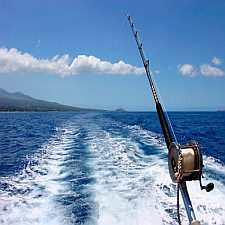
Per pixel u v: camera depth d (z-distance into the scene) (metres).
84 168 6.38
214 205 3.93
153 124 24.50
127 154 8.07
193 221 1.16
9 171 6.45
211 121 33.25
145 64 2.19
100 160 7.26
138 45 2.29
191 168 1.36
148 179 5.29
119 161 7.09
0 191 4.82
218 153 9.00
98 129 17.58
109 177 5.51
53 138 13.40
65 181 5.35
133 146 9.71
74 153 8.53
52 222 3.50
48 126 22.23
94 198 4.30
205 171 5.89
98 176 5.61
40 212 3.82
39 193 4.67
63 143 11.21
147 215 3.63
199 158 1.34
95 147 9.59
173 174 1.42
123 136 13.13
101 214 3.69
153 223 3.42
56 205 4.07
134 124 24.05
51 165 6.94
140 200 4.16
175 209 3.83
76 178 5.52
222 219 3.49
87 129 17.77
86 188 4.83
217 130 19.11
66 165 6.82
